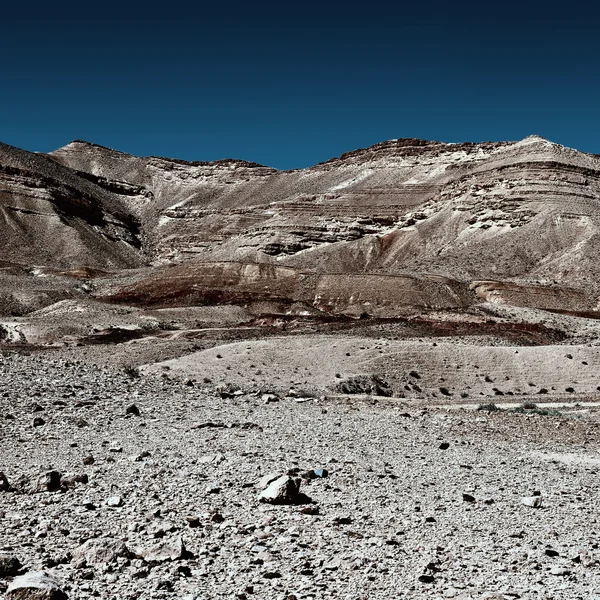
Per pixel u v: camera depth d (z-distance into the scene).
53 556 7.43
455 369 41.34
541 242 136.12
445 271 124.56
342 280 110.56
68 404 17.19
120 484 10.41
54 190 184.62
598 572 8.22
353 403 27.19
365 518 9.73
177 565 7.36
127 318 78.38
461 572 7.90
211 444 13.85
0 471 10.63
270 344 43.34
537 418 24.83
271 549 8.12
